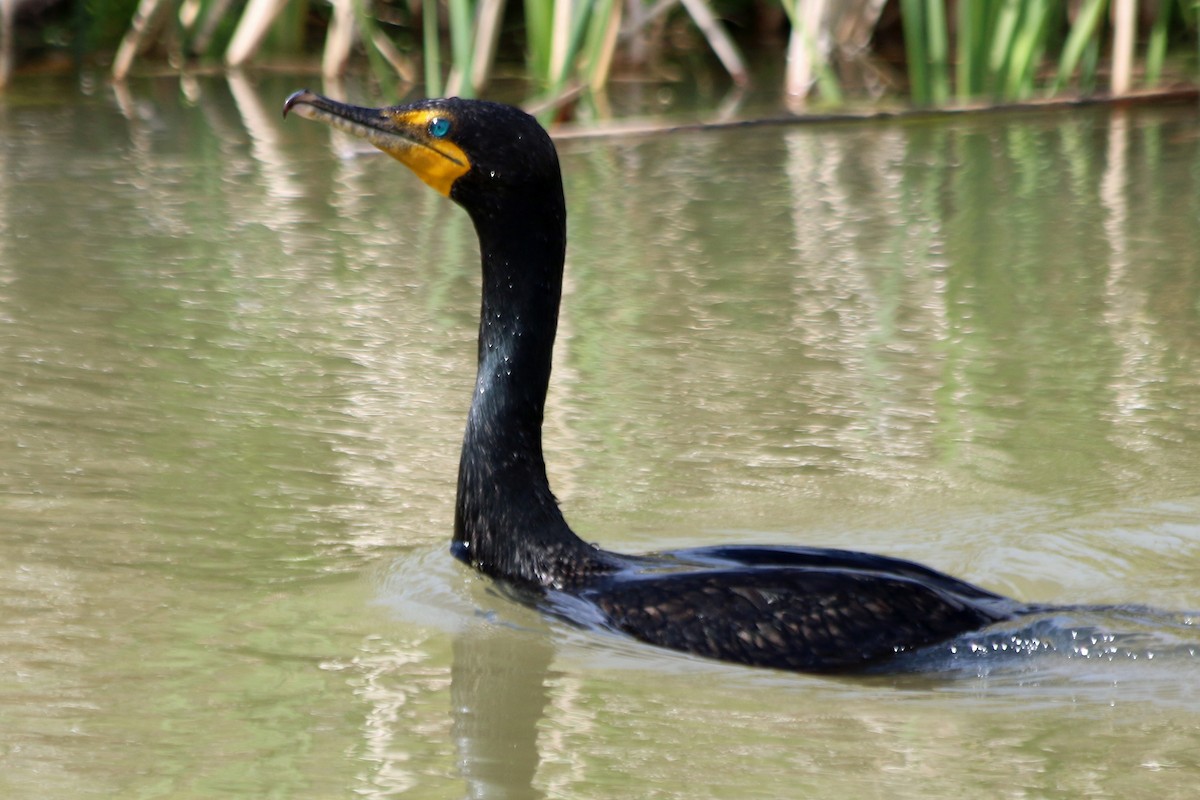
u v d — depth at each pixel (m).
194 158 18.17
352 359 12.03
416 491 9.71
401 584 8.38
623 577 8.09
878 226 15.84
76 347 12.02
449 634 7.81
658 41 23.36
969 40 20.72
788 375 11.95
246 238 15.13
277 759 6.55
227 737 6.74
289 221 15.83
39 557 8.55
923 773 6.47
